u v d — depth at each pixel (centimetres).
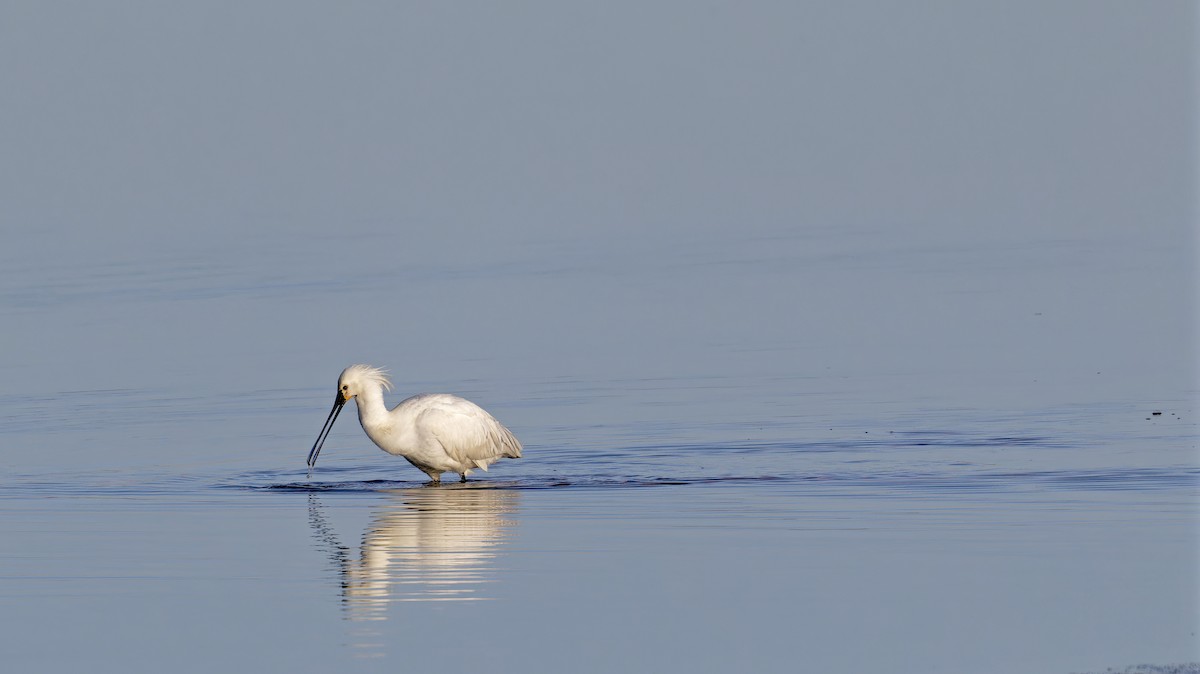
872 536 1697
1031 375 2784
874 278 4003
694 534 1728
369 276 4266
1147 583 1474
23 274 4453
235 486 2106
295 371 3000
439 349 3206
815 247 4662
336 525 1825
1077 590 1456
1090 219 5094
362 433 2483
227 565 1623
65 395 2817
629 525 1784
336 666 1280
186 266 4534
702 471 2114
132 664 1297
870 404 2570
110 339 3397
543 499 1966
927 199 5819
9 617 1434
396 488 2091
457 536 1747
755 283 3972
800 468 2112
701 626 1366
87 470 2212
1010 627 1345
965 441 2267
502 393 2750
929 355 3017
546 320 3528
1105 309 3453
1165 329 3197
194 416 2609
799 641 1319
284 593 1507
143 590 1523
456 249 4812
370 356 3142
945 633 1332
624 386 2788
